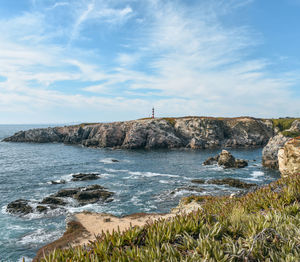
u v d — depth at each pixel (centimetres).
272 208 793
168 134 11194
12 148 10469
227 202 1112
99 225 2380
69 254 491
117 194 3659
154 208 3061
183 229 580
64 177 4853
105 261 439
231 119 13075
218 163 6400
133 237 550
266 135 12238
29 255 1927
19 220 2645
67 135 13800
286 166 3222
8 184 4228
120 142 11544
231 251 466
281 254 452
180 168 6006
